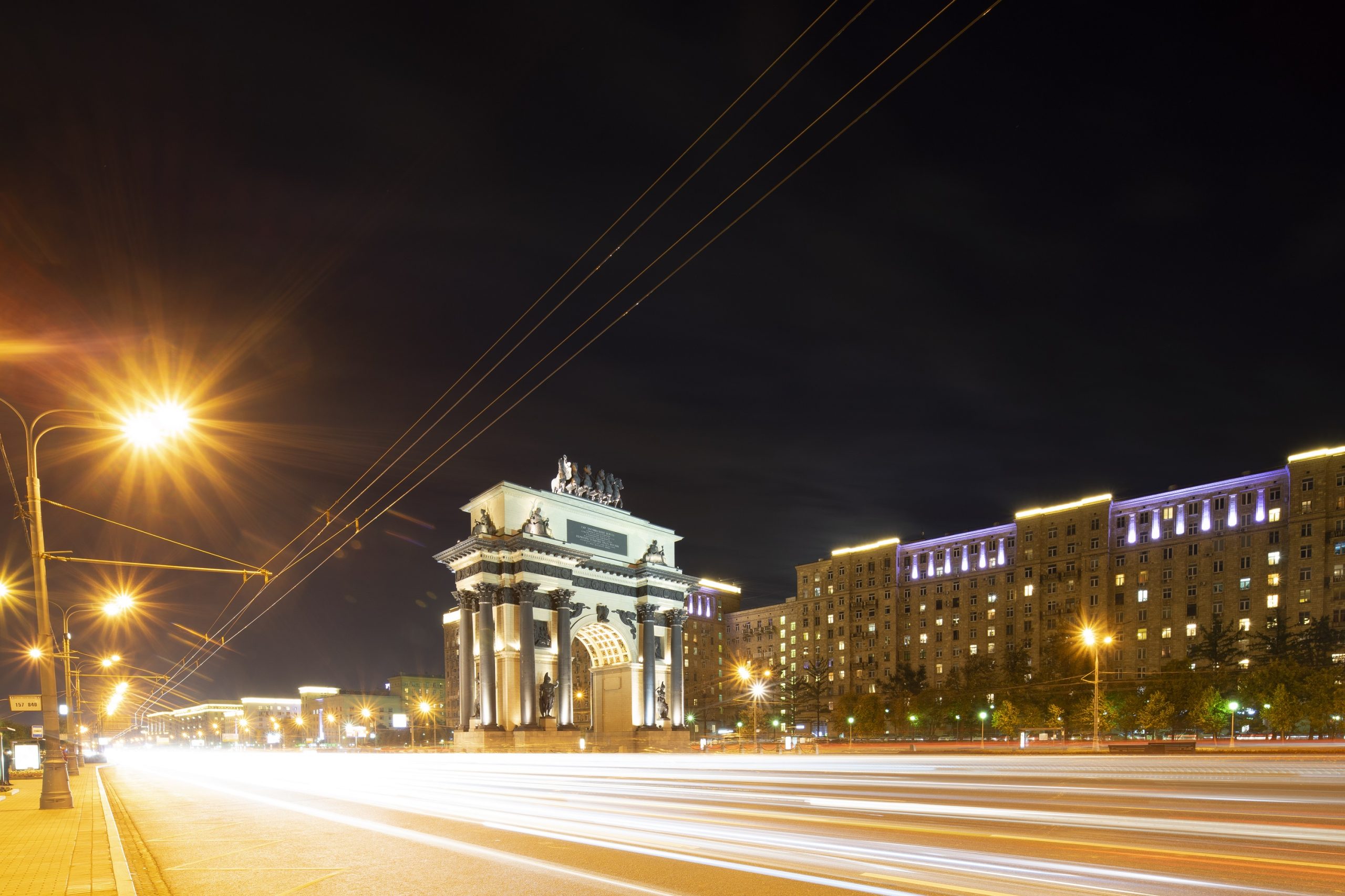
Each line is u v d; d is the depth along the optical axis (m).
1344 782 27.14
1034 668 145.62
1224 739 104.81
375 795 32.62
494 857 15.90
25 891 13.61
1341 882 12.02
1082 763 36.84
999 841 16.05
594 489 99.56
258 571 32.25
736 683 193.62
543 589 87.19
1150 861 13.73
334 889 13.55
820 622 182.50
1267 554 130.75
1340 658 116.12
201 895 13.66
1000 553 159.00
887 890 11.93
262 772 58.94
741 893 12.04
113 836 20.86
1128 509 145.88
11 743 57.78
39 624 28.91
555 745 82.56
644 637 96.06
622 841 17.38
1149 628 139.75
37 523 28.72
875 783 31.36
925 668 164.88
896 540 174.38
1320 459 128.00
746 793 28.84
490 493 89.38
